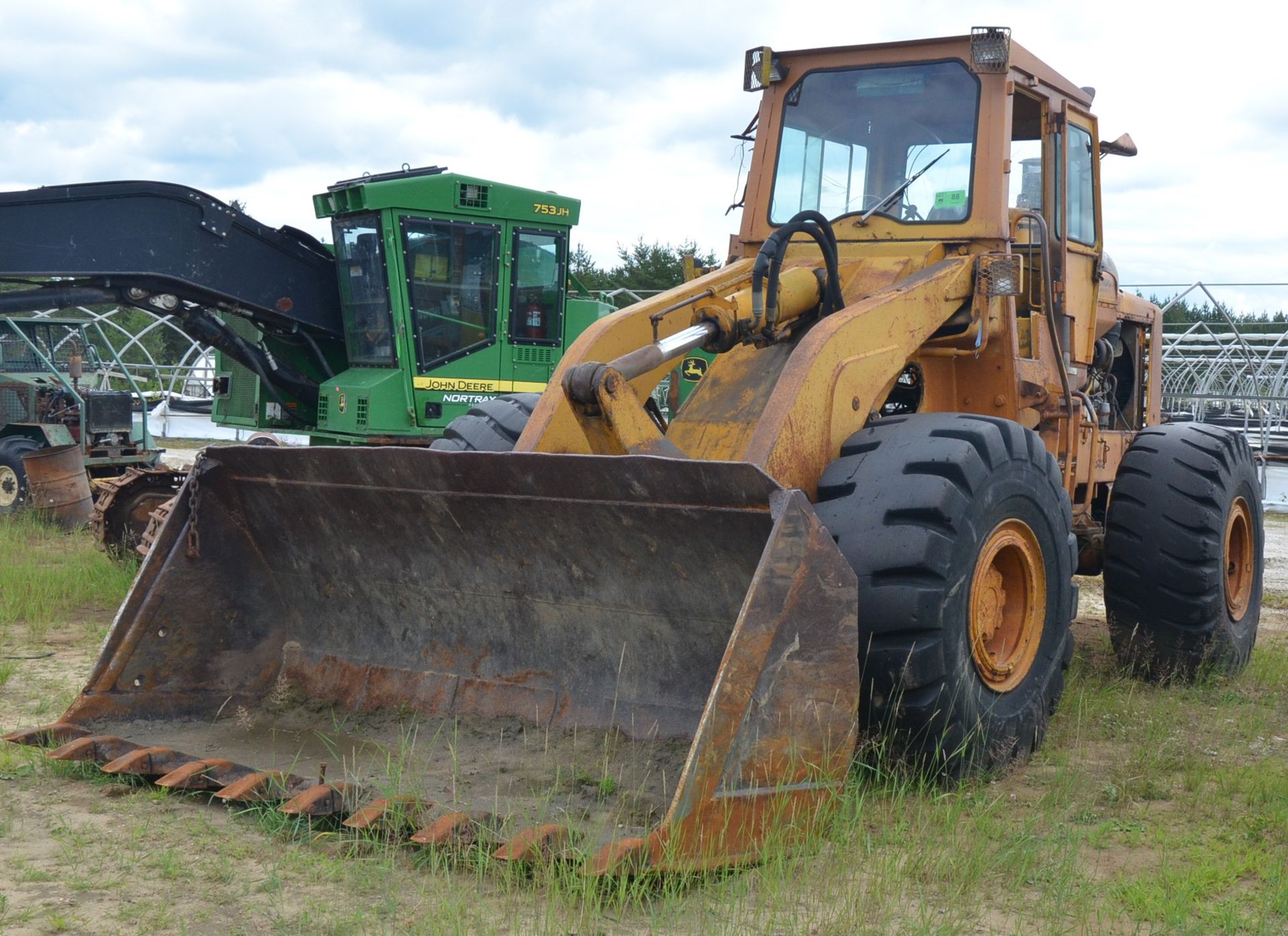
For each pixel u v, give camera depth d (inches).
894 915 126.7
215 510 185.5
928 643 158.6
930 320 194.7
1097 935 124.5
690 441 187.2
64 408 503.2
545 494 156.2
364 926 120.6
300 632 191.3
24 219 377.7
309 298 414.9
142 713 177.0
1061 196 231.3
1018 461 177.2
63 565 356.8
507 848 128.0
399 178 400.8
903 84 216.2
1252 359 733.3
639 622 161.5
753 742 133.9
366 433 390.0
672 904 124.6
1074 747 194.1
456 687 174.4
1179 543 236.7
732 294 201.3
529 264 411.8
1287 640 310.8
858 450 173.8
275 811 146.6
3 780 162.1
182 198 385.7
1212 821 161.9
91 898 127.0
